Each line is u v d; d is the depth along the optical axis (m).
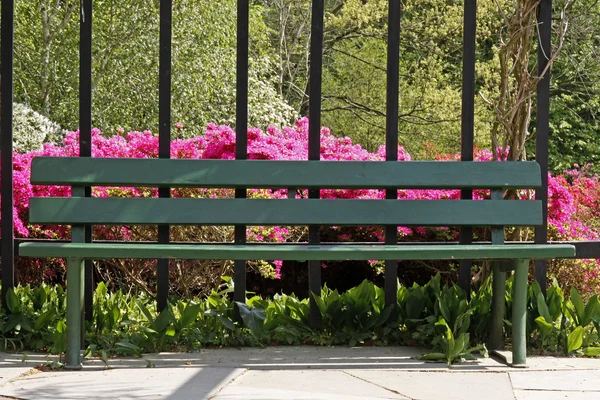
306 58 17.19
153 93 12.17
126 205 3.46
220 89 12.74
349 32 17.33
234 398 2.68
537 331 3.73
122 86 12.26
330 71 17.61
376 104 16.91
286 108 13.38
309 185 3.58
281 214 3.53
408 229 6.22
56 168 3.47
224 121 12.52
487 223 3.59
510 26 4.02
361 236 6.46
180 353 3.52
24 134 9.41
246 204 3.52
